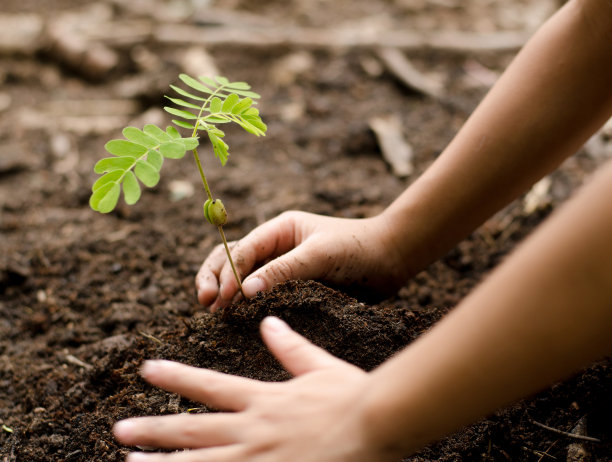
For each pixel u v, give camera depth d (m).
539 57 0.64
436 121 1.25
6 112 1.31
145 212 1.01
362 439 0.46
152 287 0.85
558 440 0.61
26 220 1.00
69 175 1.11
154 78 1.31
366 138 1.16
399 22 1.70
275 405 0.49
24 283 0.87
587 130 0.65
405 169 1.09
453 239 0.69
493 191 0.66
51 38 1.49
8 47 1.50
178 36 1.51
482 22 1.71
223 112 0.59
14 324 0.83
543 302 0.43
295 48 1.51
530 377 0.44
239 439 0.48
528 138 0.64
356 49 1.49
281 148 1.18
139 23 1.63
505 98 0.65
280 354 0.52
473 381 0.44
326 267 0.67
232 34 1.53
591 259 0.42
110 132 1.25
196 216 0.99
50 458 0.66
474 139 0.65
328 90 1.37
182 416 0.50
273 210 0.98
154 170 0.55
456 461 0.60
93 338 0.80
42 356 0.79
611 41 0.61
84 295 0.85
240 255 0.67
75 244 0.93
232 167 1.13
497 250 0.90
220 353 0.64
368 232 0.68
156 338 0.71
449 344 0.45
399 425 0.45
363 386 0.48
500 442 0.61
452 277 0.86
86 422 0.66
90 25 1.61
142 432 0.50
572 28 0.62
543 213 0.94
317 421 0.48
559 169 1.05
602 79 0.62
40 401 0.72
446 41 1.52
